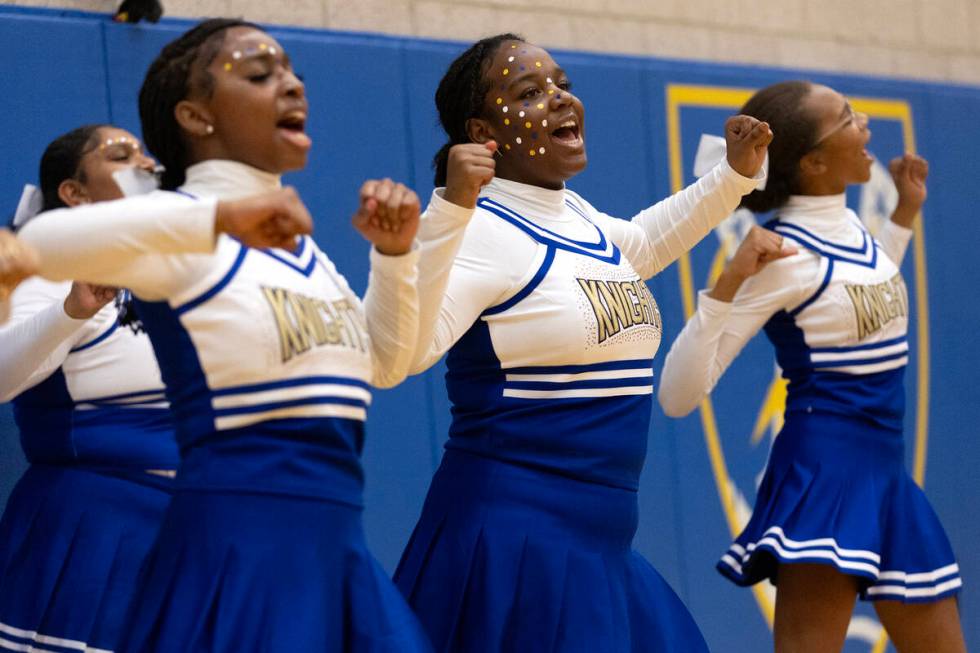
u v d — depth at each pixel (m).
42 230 6.46
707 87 15.84
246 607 7.00
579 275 9.03
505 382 9.02
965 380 17.98
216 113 7.43
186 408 7.22
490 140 9.29
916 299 17.62
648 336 9.30
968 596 17.45
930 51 19.31
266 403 7.11
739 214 15.76
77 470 10.01
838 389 11.29
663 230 10.42
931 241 17.94
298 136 7.53
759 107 11.74
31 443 10.16
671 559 14.74
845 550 10.85
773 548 10.95
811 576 11.10
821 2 18.06
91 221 6.45
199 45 7.49
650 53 16.17
